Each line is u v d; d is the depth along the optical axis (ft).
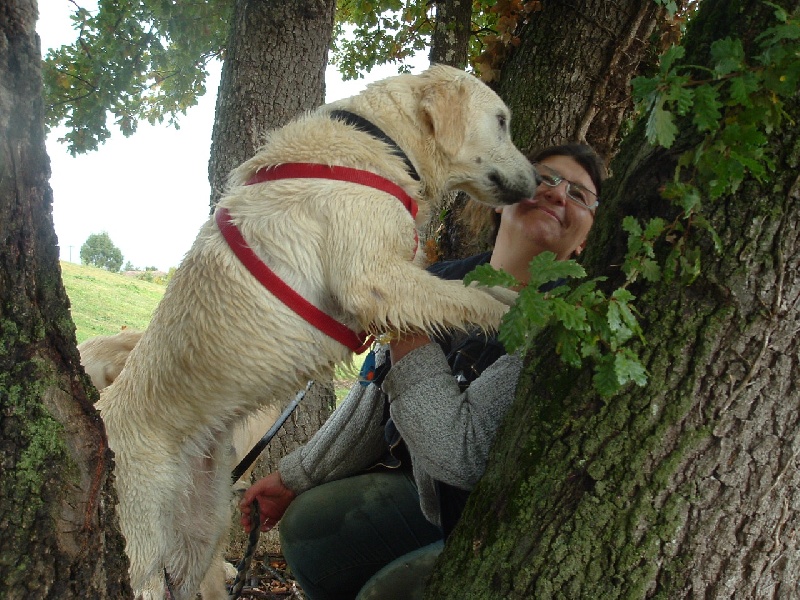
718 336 4.89
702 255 4.98
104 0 22.27
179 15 22.63
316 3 15.60
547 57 14.07
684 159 4.95
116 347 11.58
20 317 4.78
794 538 4.91
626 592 4.95
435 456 6.55
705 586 4.87
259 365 8.04
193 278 8.26
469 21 18.13
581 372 5.44
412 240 8.44
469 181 9.45
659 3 9.14
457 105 9.11
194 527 9.11
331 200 7.93
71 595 5.03
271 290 7.93
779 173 4.80
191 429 8.41
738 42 4.47
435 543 8.38
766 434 4.82
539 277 4.83
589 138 14.14
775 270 4.78
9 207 4.65
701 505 4.88
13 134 4.59
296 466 9.53
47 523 4.87
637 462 5.02
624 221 4.99
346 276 7.77
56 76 23.61
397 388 6.82
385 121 8.81
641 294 5.24
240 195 8.36
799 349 4.78
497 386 6.58
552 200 9.45
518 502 5.49
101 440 5.31
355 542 9.08
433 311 7.71
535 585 5.19
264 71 15.38
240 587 9.14
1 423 4.73
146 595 8.82
